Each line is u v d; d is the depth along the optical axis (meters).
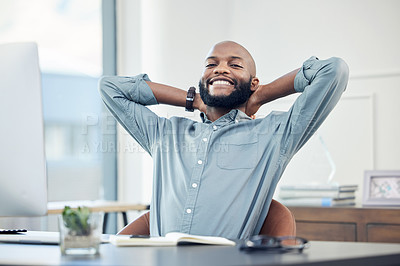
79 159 4.37
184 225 1.88
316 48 3.69
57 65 4.30
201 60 3.97
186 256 1.24
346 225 3.00
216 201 1.89
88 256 1.26
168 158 2.04
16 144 1.49
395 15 3.45
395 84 3.41
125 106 2.18
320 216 3.06
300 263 1.12
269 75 3.85
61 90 4.30
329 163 3.41
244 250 1.32
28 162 1.49
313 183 3.37
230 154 1.96
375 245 1.45
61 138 4.31
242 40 3.94
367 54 3.52
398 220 2.88
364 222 2.95
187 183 1.93
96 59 4.46
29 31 4.14
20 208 1.50
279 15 3.82
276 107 3.53
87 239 1.28
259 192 1.91
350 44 3.57
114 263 1.15
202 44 3.97
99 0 4.48
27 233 1.75
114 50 4.51
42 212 1.50
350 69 3.56
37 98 1.50
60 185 4.27
